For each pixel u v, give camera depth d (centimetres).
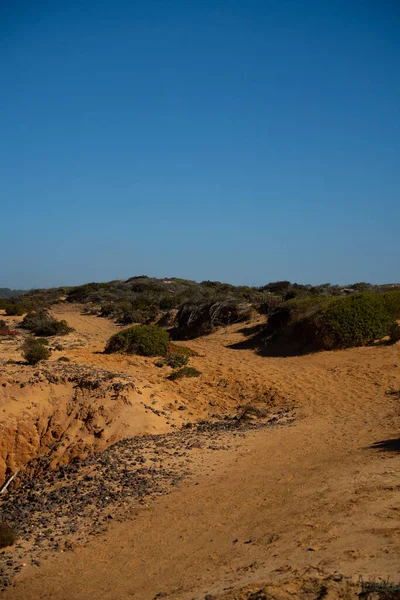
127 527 906
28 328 3531
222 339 2803
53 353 2183
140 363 2042
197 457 1241
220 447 1297
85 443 1428
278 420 1522
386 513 733
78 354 2152
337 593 525
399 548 616
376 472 926
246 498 936
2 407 1557
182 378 1914
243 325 2992
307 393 1745
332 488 889
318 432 1324
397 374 1809
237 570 663
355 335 2192
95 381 1619
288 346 2398
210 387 1869
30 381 1644
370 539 662
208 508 923
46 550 868
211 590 616
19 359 2155
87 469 1248
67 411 1573
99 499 1057
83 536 902
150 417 1512
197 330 3095
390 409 1456
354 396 1656
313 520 768
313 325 2305
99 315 4197
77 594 698
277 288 4991
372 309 2253
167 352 2252
